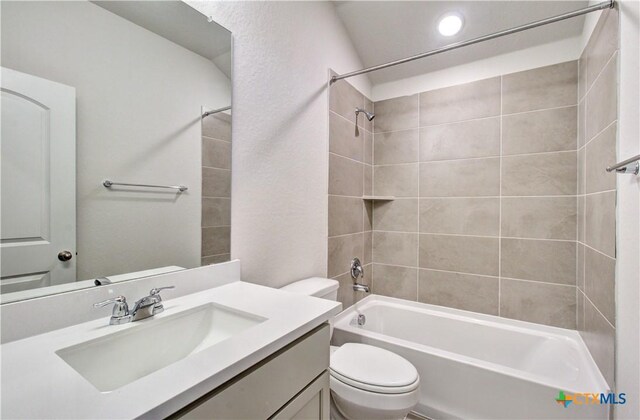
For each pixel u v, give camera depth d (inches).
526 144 73.0
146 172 37.5
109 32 34.0
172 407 18.7
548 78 70.4
